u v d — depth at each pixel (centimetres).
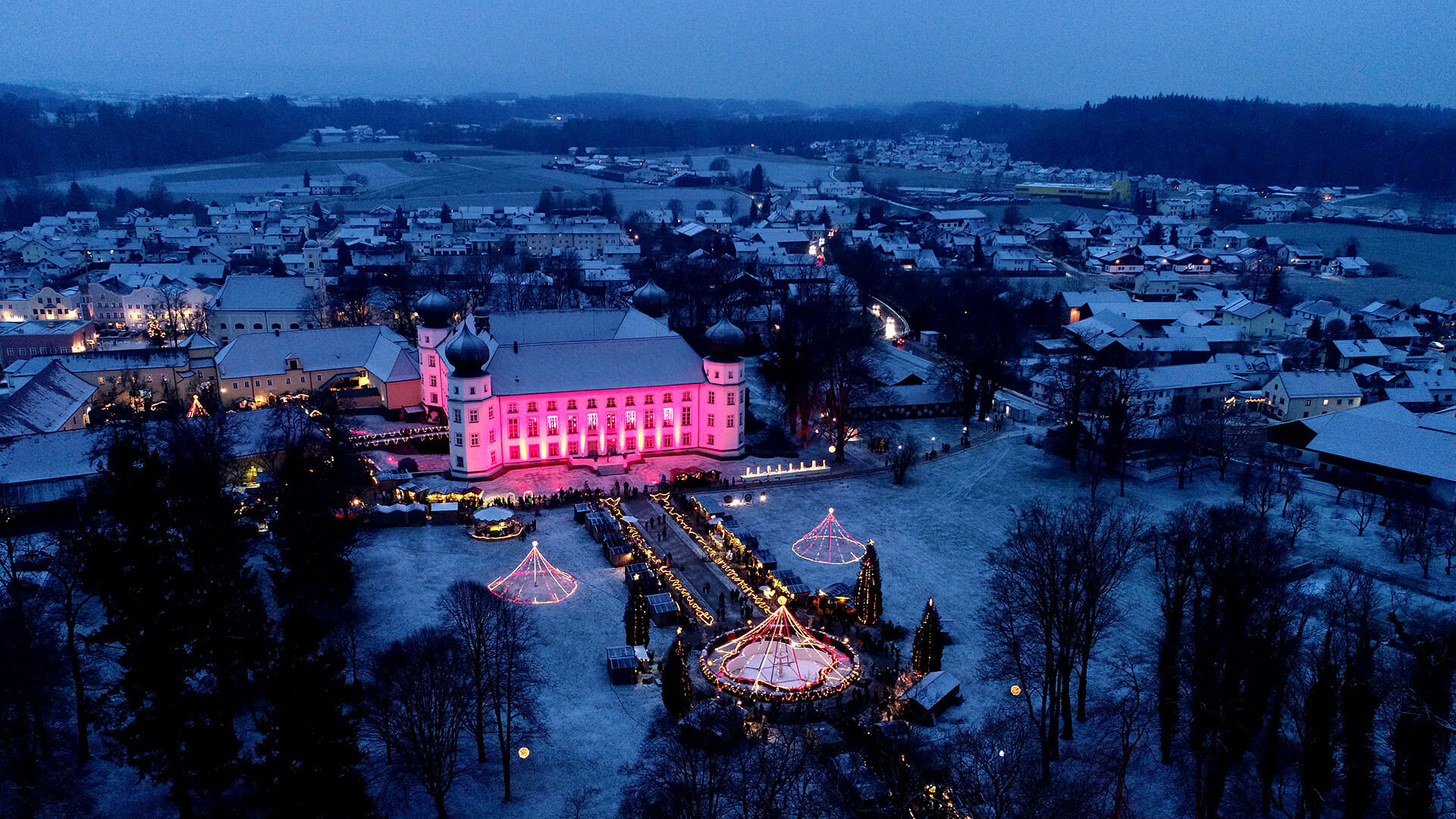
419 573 10069
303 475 8938
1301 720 7044
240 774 6281
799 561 10662
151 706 6625
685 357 14062
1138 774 6981
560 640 8788
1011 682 8094
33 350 18612
